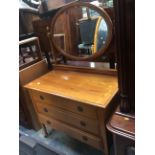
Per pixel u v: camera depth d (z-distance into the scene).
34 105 1.56
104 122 1.11
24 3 1.64
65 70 1.65
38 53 1.70
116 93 1.15
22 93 1.64
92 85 1.30
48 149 1.55
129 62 0.74
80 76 1.49
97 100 1.10
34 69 1.67
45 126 1.67
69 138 1.67
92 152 1.49
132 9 0.63
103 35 1.30
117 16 0.67
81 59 1.49
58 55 1.65
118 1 0.64
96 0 1.27
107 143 1.20
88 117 1.19
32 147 1.53
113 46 1.30
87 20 1.33
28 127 1.86
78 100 1.14
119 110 0.92
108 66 1.43
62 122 1.42
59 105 1.32
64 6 1.38
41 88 1.37
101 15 1.24
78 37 1.44
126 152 0.89
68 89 1.29
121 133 0.81
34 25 1.66
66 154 1.49
